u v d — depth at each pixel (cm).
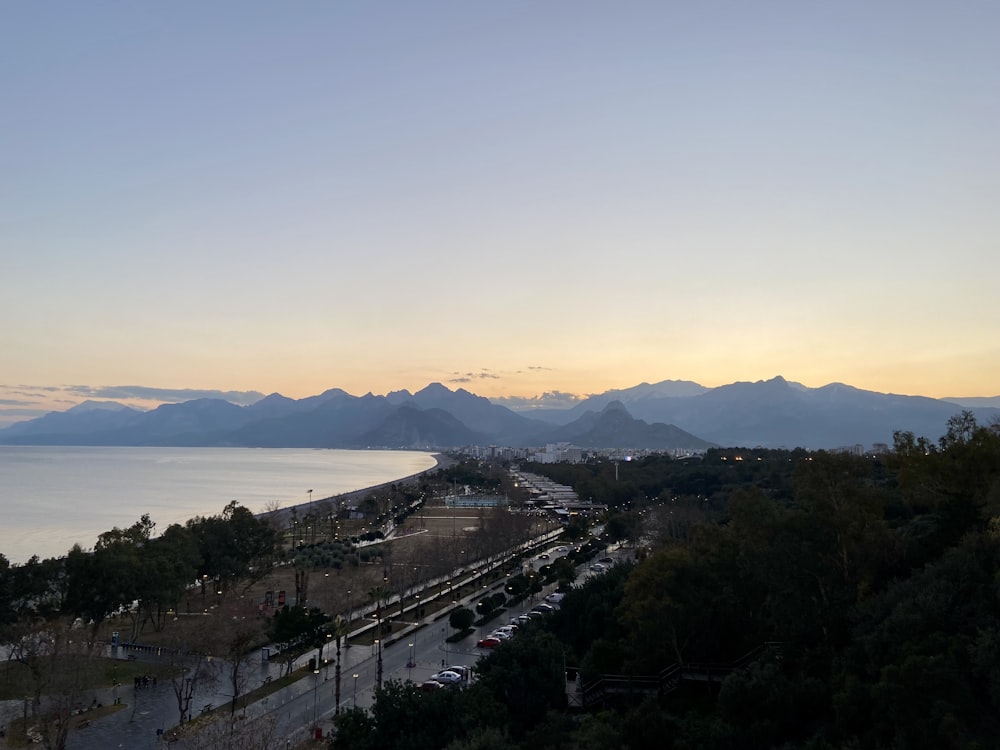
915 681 3938
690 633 6656
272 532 14325
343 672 8650
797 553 6166
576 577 14288
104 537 10750
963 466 7231
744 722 4781
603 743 4709
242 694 7788
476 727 5088
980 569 5047
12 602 9256
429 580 14462
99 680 7925
